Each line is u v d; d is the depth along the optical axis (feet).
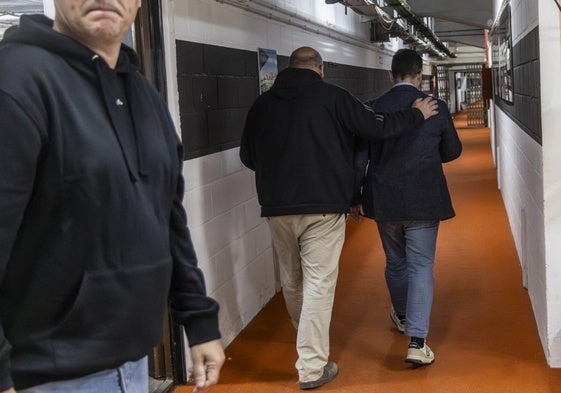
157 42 9.48
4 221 3.31
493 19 26.40
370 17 25.70
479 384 9.84
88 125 3.59
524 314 12.69
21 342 3.65
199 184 10.77
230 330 12.05
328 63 21.86
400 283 11.51
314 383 9.90
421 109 10.19
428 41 47.80
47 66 3.49
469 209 24.13
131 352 3.92
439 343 11.50
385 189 10.36
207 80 11.21
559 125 9.78
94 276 3.67
